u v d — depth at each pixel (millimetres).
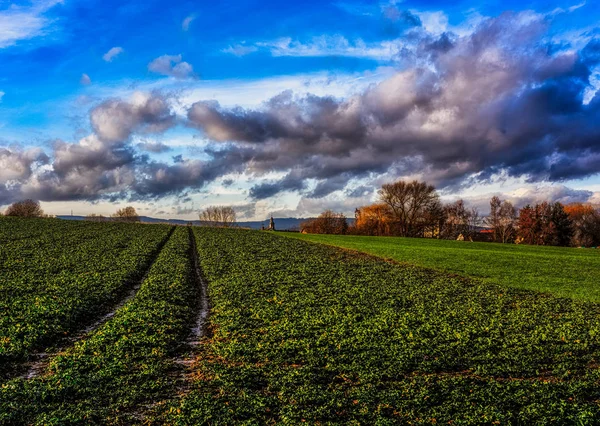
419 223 125500
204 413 13438
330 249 57406
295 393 15062
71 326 22266
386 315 25859
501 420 13523
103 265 37281
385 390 15570
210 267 40031
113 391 14805
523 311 28062
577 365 18469
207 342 20922
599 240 126062
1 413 12812
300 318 24719
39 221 71688
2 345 18344
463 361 18719
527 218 122625
